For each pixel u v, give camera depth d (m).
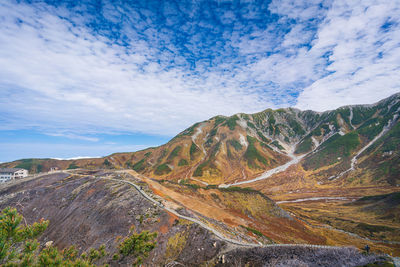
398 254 47.91
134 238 27.55
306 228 58.94
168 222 34.41
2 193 74.81
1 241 7.81
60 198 63.91
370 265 16.80
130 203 43.94
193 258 25.47
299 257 20.56
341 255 19.62
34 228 9.28
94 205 50.44
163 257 27.09
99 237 37.38
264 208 65.19
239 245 25.69
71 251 18.47
